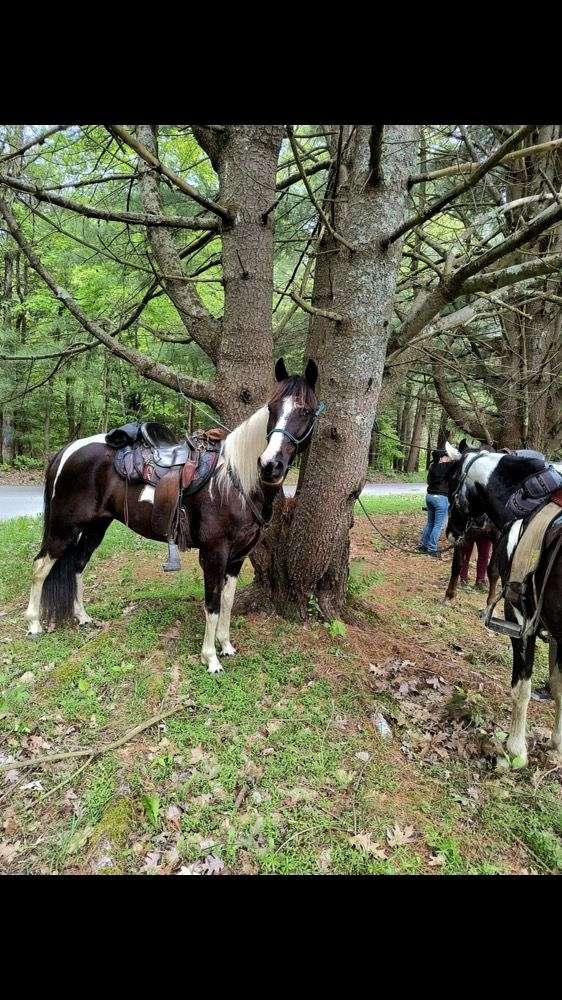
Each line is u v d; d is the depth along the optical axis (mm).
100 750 2641
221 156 3895
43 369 10805
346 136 3869
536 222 2465
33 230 5504
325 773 2588
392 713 3145
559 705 2949
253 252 3703
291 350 6590
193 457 3498
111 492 3693
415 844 2234
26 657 3561
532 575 2701
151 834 2199
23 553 6023
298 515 3889
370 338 3389
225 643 3586
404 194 3217
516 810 2488
